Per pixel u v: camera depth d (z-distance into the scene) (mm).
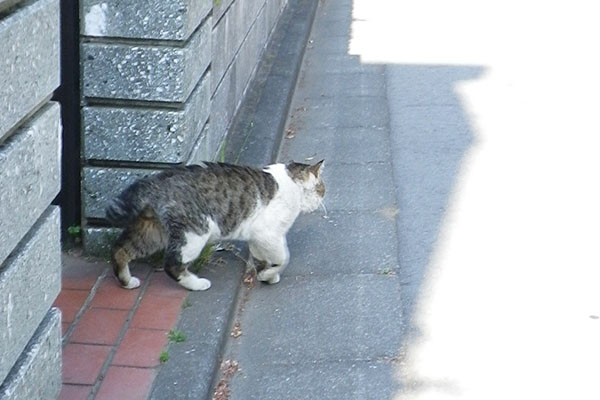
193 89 7652
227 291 7137
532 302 7254
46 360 4613
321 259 8039
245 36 11344
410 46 15250
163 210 6875
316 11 17766
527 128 11320
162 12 7055
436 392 6117
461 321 6992
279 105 11430
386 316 7078
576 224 8648
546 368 6379
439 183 9719
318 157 10594
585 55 14438
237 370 6410
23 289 4273
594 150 10547
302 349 6668
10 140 4133
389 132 11359
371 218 8883
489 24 16547
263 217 7227
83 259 7504
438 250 8180
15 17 4070
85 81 7203
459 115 11867
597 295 7344
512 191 9469
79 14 7098
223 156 9445
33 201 4359
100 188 7418
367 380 6262
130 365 6059
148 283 7203
